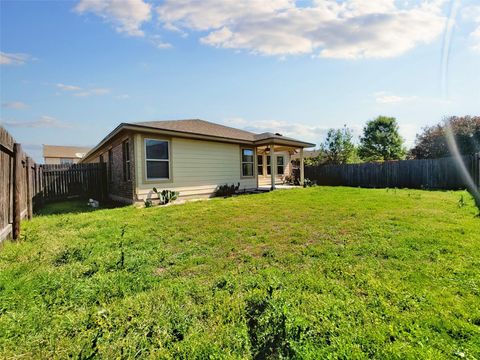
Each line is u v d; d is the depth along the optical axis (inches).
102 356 65.9
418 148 753.0
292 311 79.2
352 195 383.9
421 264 119.4
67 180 470.9
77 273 116.6
